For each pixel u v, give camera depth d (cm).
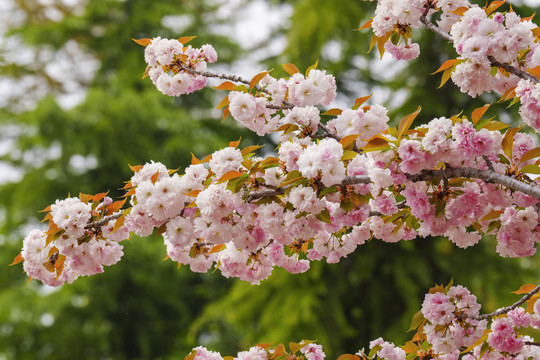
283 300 857
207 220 284
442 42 916
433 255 879
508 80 326
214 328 1179
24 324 1382
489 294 827
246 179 283
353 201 280
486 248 880
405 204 326
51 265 330
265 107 334
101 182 1459
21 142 1459
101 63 1702
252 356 334
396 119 893
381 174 269
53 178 1439
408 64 951
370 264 863
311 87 329
